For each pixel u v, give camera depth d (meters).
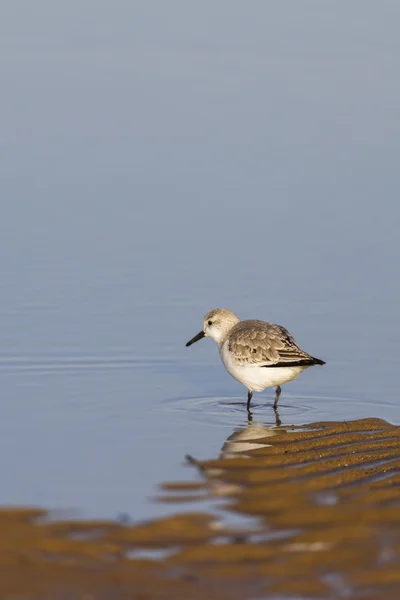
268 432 13.44
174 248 23.11
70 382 15.64
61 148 31.33
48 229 24.27
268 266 21.89
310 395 15.41
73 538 9.44
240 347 15.10
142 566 8.82
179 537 9.48
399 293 20.09
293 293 20.16
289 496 10.64
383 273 21.33
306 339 17.78
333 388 15.68
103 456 12.30
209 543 9.34
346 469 11.59
